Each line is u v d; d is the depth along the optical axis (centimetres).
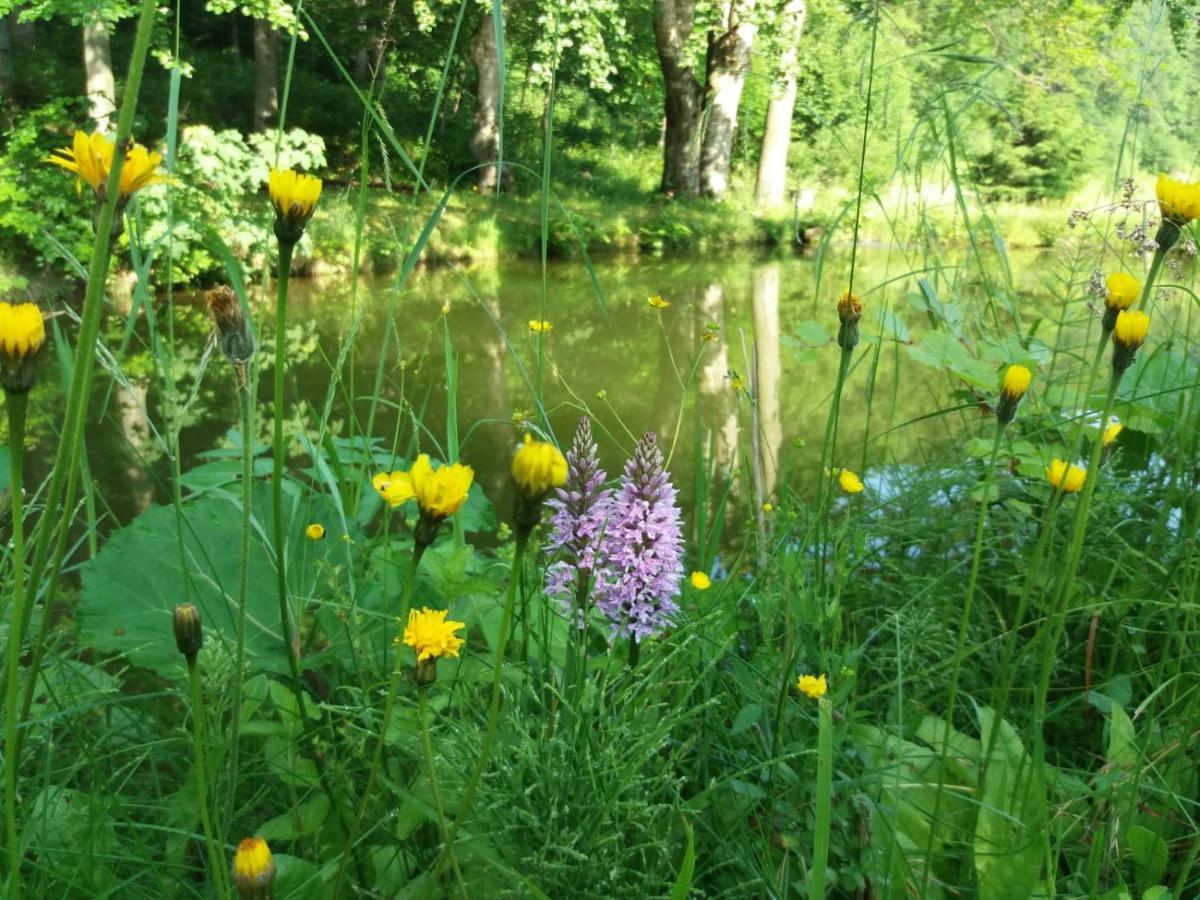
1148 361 249
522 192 1867
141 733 169
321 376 723
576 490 154
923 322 730
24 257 944
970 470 271
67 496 109
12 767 91
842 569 193
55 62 1789
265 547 171
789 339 319
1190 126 416
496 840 130
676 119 2055
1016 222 1364
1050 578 210
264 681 160
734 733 158
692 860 93
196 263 1003
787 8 1520
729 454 497
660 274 1467
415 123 2008
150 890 135
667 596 161
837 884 147
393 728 142
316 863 140
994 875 134
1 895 103
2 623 157
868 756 157
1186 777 158
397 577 188
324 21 1856
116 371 163
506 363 814
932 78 336
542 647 172
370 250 1262
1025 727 170
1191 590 183
